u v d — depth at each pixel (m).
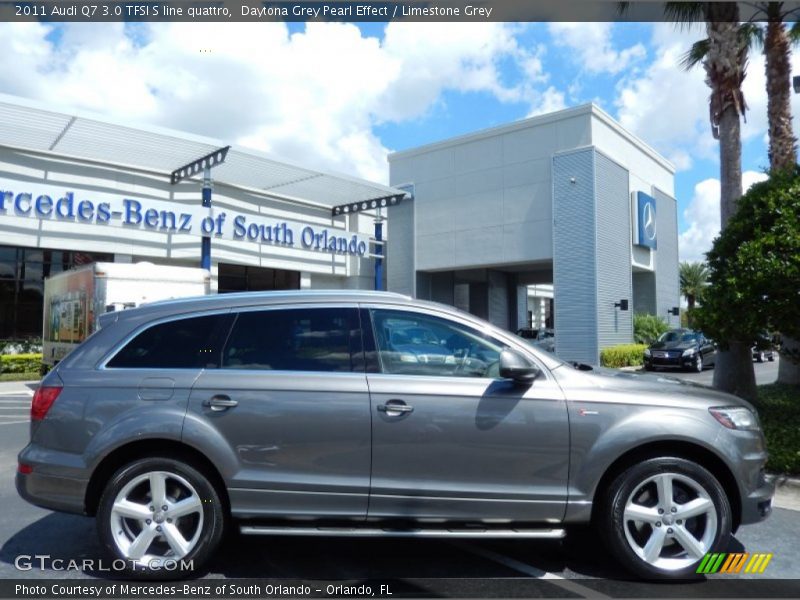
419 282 26.28
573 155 22.03
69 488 3.71
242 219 19.88
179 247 19.56
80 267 13.04
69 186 17.58
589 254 21.58
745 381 9.09
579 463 3.68
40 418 3.83
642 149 26.53
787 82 11.55
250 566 3.98
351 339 3.92
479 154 24.55
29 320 17.53
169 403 3.74
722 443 3.71
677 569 3.68
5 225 16.23
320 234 22.42
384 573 3.88
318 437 3.70
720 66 10.30
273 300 4.05
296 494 3.68
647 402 3.76
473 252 24.53
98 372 3.88
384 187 22.52
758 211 6.88
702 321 7.25
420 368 3.86
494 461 3.69
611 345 22.25
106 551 3.68
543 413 3.70
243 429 3.71
